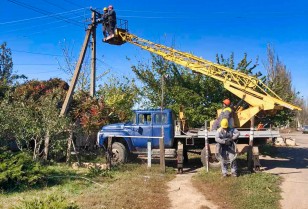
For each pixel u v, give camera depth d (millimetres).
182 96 18766
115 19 18203
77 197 8914
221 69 15523
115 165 13148
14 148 14773
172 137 13586
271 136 12594
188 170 13094
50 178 10766
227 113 12562
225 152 11031
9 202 8445
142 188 9906
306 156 16812
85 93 19000
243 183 10047
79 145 16375
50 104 13320
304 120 75500
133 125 14148
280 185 10258
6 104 13133
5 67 34938
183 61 16531
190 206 8469
